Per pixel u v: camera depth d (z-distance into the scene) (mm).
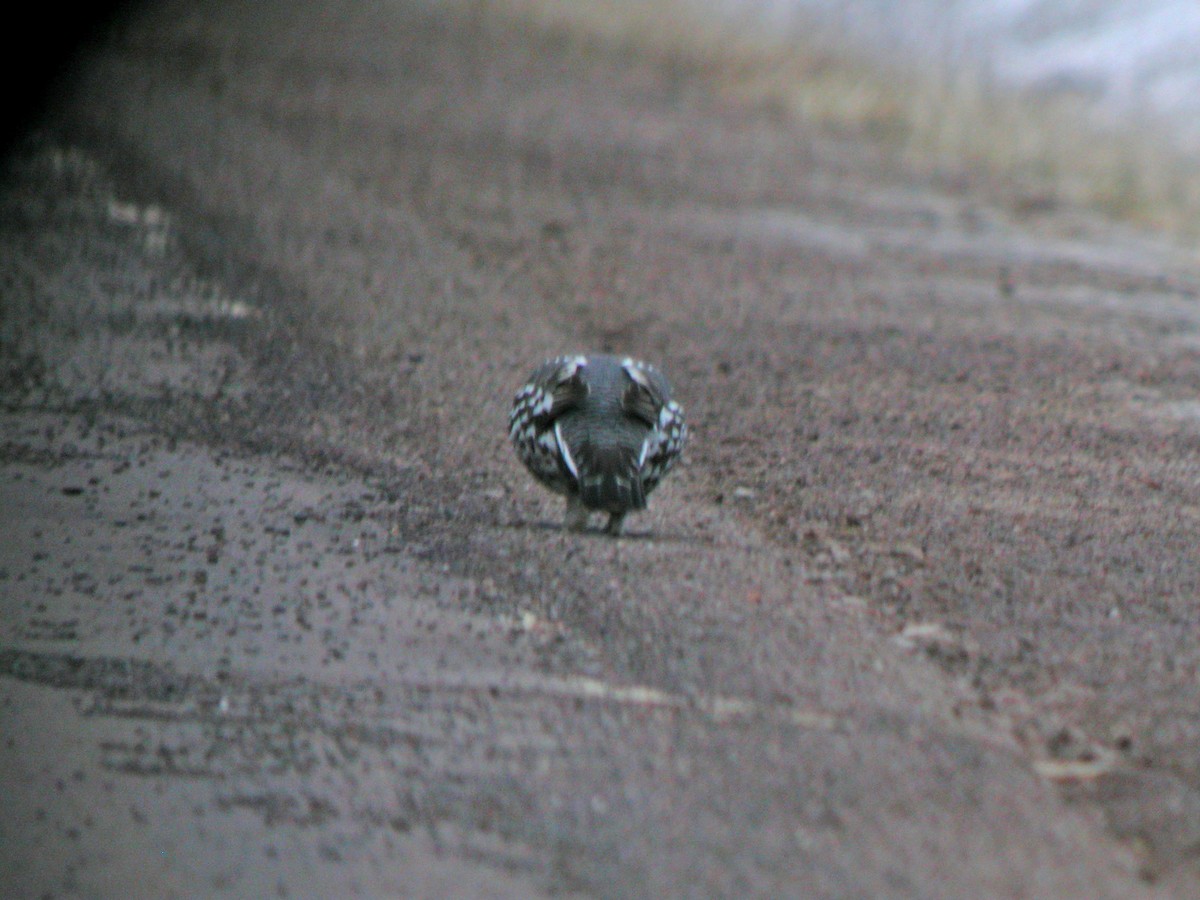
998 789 8805
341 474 14148
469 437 15352
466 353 18344
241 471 14117
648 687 10016
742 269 24031
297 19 50000
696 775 8906
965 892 7836
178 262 21703
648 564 12078
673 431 12320
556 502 13672
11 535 12453
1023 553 12609
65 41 42719
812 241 26562
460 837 8305
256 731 9430
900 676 10227
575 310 20844
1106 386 18391
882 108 40688
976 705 9859
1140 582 12023
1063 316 22109
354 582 11672
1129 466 15250
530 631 10852
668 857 8094
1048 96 42688
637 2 55406
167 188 26406
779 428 16125
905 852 8164
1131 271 25797
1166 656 10633
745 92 43469
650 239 25766
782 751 9188
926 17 51719
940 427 16391
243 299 20141
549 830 8359
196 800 8664
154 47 42625
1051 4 51344
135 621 10938
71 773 8914
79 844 8211
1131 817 8578
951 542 12852
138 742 9281
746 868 8000
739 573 11969
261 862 8078
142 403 15898
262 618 11023
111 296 19812
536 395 12281
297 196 26750
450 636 10766
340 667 10289
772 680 10102
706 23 51812
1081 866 8094
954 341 20250
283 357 17734
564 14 53188
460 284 21797
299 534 12641
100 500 13281
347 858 8117
